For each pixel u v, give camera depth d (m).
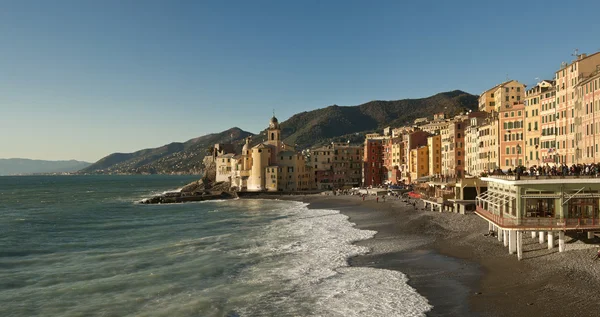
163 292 51.22
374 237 81.06
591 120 79.88
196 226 102.62
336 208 138.38
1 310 46.22
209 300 47.97
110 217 125.69
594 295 42.41
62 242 83.25
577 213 55.97
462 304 44.44
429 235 78.88
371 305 45.31
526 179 56.84
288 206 153.50
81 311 45.62
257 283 53.78
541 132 106.62
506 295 45.66
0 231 97.62
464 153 157.75
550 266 51.56
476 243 68.00
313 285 52.50
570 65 91.88
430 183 118.75
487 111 163.75
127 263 65.06
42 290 52.69
